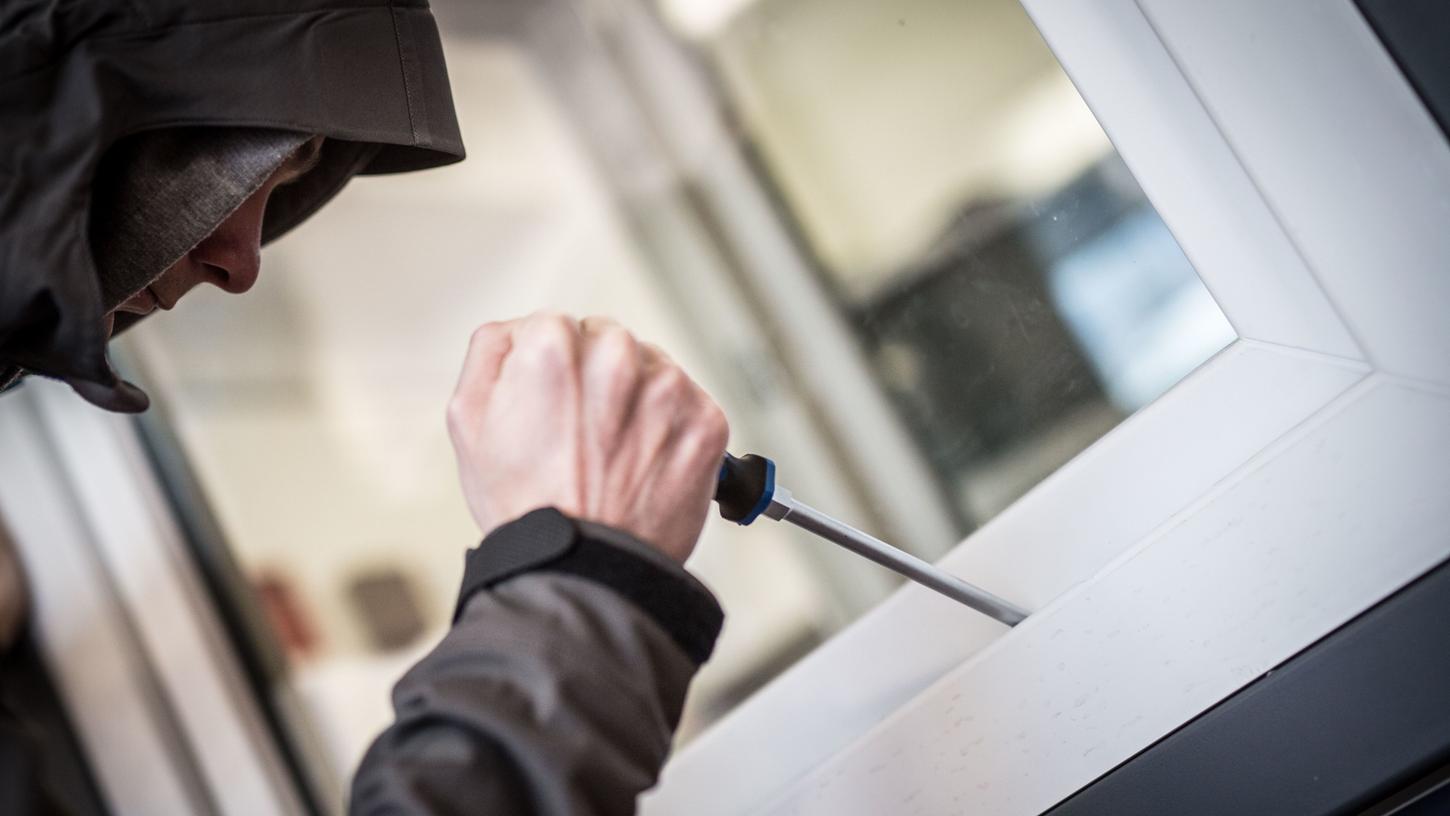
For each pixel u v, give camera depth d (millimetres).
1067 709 739
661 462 607
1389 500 669
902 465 1221
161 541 1328
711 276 1677
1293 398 708
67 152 612
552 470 596
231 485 1424
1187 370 820
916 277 1203
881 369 1295
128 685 1289
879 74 1254
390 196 1698
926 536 1176
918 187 1202
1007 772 755
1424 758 657
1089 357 904
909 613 833
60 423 1332
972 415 1050
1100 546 762
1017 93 1016
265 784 1293
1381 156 657
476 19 1734
